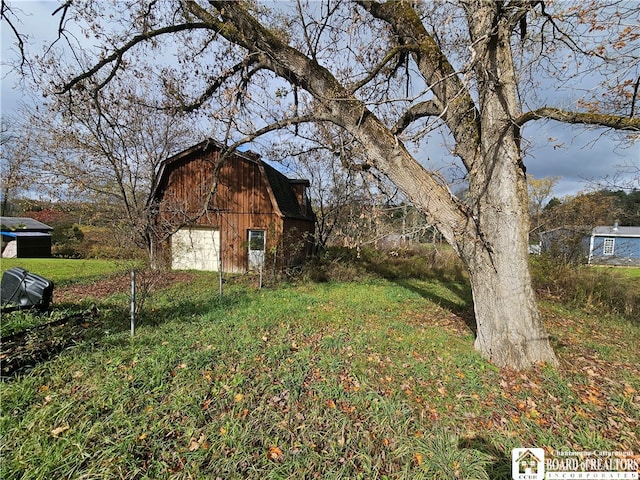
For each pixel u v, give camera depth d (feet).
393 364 13.00
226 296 26.04
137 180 47.52
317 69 13.24
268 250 39.70
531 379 11.73
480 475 7.30
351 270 39.42
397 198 16.10
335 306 23.32
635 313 24.02
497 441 8.50
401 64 18.86
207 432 8.53
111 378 10.89
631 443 8.53
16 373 10.78
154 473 7.18
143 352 13.29
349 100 12.59
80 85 18.26
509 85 11.94
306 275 37.17
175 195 43.52
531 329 12.62
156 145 46.29
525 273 12.59
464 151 13.48
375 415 9.45
